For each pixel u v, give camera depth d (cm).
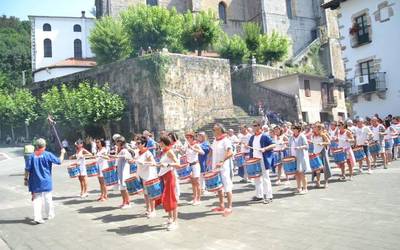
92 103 3148
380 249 599
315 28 5962
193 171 1076
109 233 804
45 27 5172
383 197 984
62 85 3528
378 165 1680
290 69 4628
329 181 1331
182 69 3244
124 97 3319
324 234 694
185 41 4000
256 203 1032
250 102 3997
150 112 3128
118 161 1084
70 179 1875
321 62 5597
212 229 786
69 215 1020
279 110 3738
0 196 1412
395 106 2748
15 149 3769
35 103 4012
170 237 744
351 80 3023
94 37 3934
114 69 3400
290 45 5409
